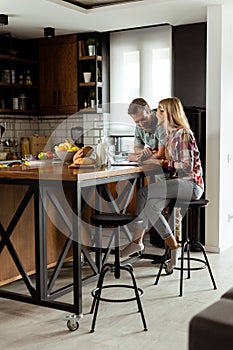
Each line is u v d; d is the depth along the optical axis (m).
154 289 3.78
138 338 2.87
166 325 3.06
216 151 4.88
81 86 6.19
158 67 5.93
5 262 3.66
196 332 1.47
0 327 3.04
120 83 6.21
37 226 3.16
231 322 1.44
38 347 2.75
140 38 6.00
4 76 6.20
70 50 6.22
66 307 3.07
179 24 5.56
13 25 5.65
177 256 4.11
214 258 4.74
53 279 3.35
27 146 6.56
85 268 4.35
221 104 4.83
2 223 3.55
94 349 2.73
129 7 4.84
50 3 4.64
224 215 5.07
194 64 5.50
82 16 5.20
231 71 5.07
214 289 3.77
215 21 4.77
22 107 6.43
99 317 3.20
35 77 6.59
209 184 4.94
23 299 3.27
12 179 3.22
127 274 4.16
